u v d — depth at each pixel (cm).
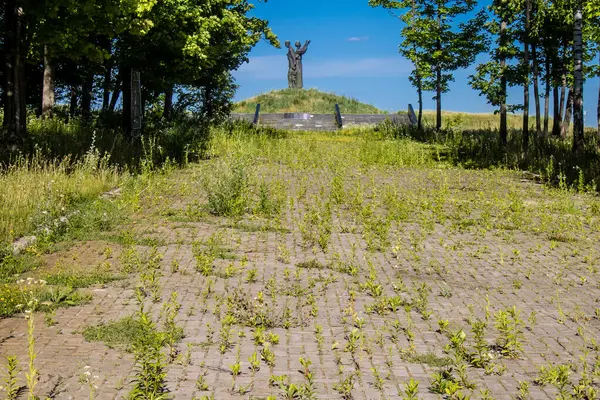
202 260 750
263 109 6494
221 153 2220
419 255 866
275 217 1100
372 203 1297
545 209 1301
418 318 585
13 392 388
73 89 3322
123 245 843
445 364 467
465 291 691
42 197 986
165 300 612
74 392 398
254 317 554
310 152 2484
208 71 3422
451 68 3709
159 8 2177
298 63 7256
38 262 734
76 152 1602
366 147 2683
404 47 3762
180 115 3142
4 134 1451
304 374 434
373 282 709
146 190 1317
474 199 1412
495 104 2695
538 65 3319
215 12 2689
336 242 934
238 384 419
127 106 2309
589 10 2467
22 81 1489
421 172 1988
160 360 432
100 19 1606
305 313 588
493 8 2609
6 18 1473
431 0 3625
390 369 455
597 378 446
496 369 461
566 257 882
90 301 602
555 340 533
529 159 2169
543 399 409
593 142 2277
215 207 1129
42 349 473
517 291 697
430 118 5909
